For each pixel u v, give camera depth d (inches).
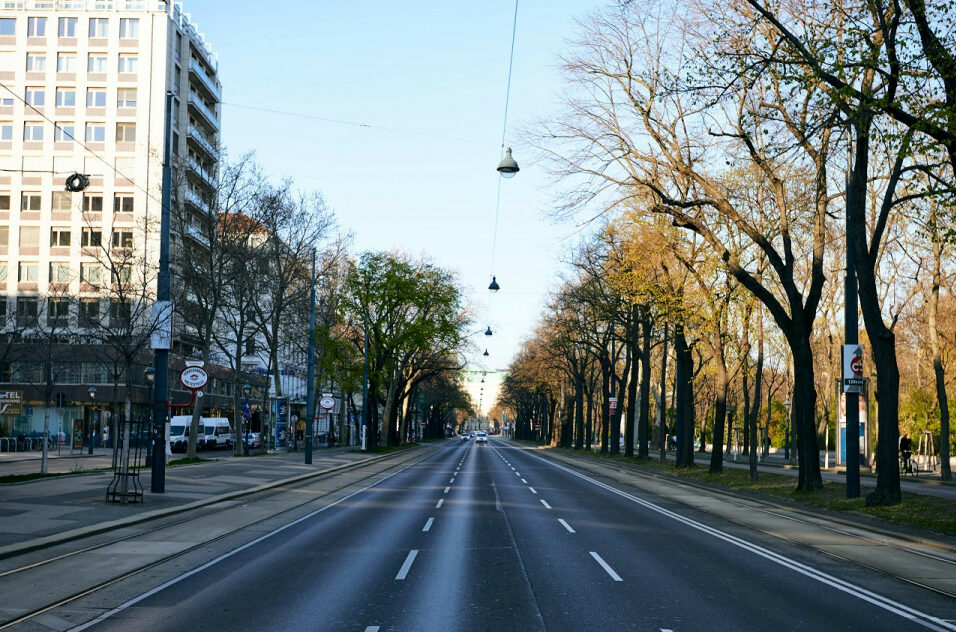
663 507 930.7
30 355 2268.7
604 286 1822.1
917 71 658.2
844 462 1844.2
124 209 2888.8
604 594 415.8
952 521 725.9
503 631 336.8
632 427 2266.2
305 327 2450.8
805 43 686.5
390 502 943.7
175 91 3019.2
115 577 450.9
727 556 554.3
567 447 3663.9
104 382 2723.9
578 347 2711.6
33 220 2866.6
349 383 2674.7
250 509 834.2
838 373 1856.5
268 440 3016.7
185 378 1026.7
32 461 1621.6
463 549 570.6
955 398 2060.8
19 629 335.9
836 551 588.7
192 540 597.9
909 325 1916.8
